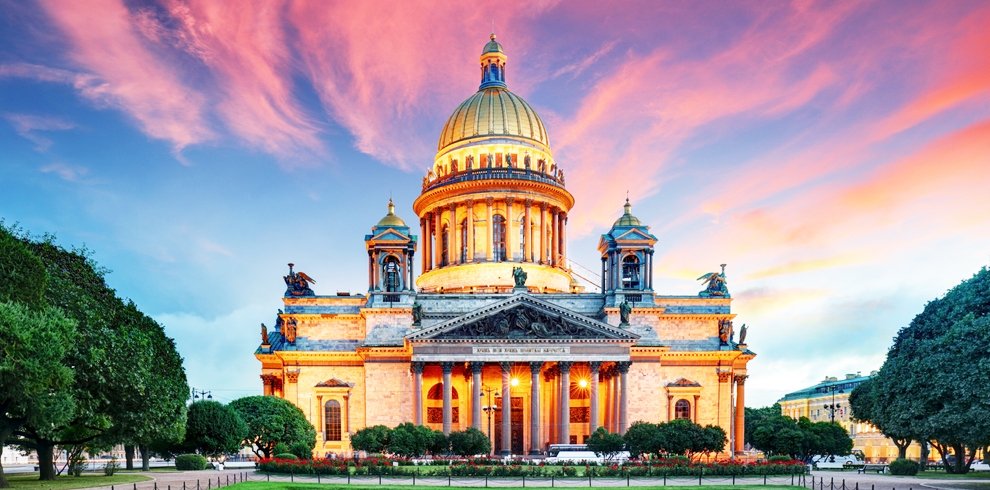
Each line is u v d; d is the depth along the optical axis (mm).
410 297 115750
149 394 67000
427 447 89625
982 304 81500
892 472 90812
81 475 79500
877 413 91562
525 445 113250
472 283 128875
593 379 106125
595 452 93875
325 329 117250
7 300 56969
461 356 105688
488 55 147250
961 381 72688
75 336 60469
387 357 111875
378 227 118062
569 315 107375
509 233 131625
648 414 111312
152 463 124000
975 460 133875
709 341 119312
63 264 71500
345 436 112562
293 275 119562
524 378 115312
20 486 61312
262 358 118188
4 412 57938
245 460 124438
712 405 116562
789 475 79062
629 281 119688
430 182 141875
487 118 138875
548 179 136375
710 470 77375
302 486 63562
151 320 78000
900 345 92000
